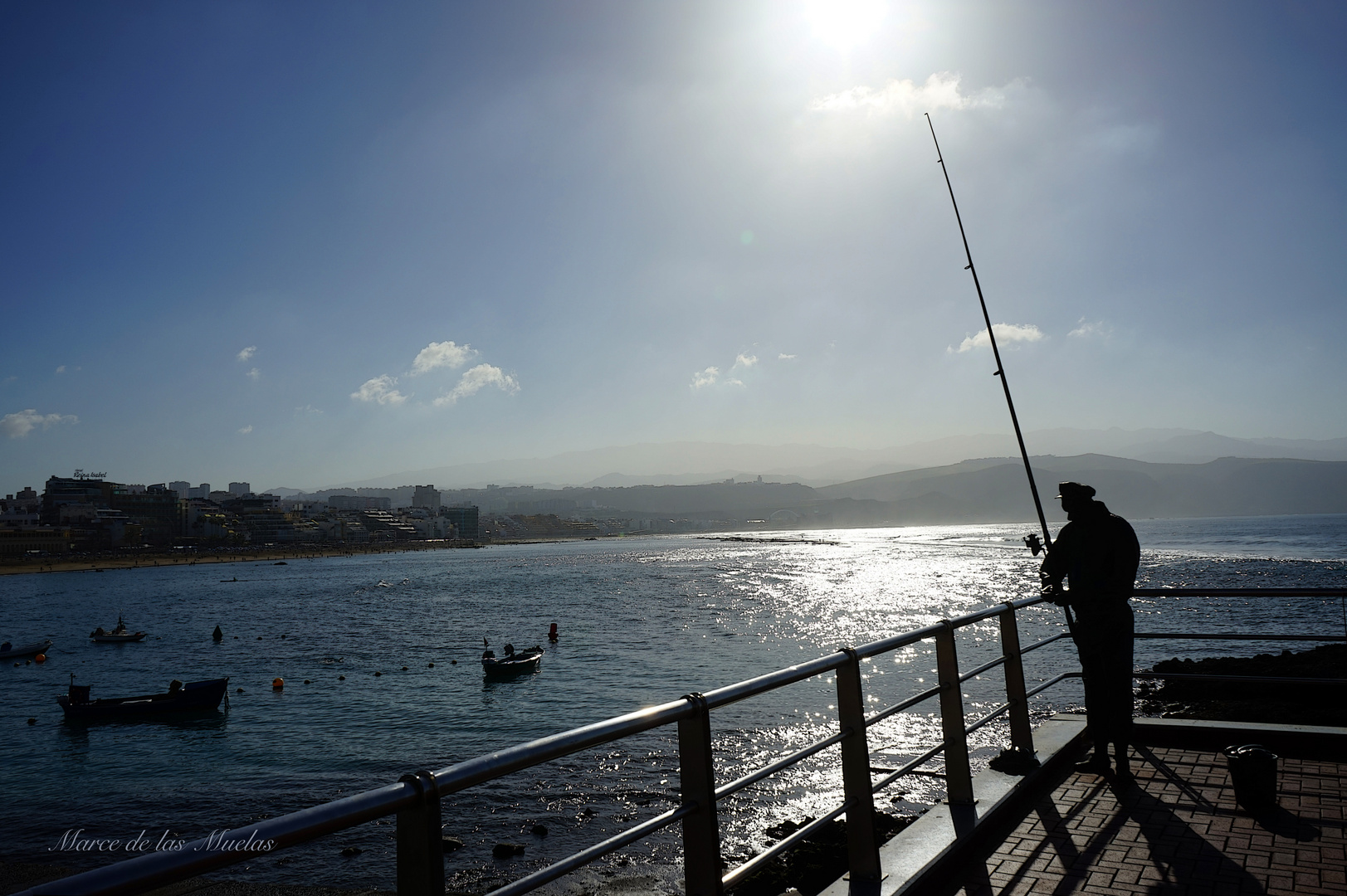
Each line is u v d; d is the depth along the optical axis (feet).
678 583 328.29
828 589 270.26
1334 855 14.64
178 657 184.55
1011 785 17.98
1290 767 19.72
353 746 94.22
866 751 13.70
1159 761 20.66
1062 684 99.45
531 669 135.85
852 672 13.55
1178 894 13.44
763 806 63.41
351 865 55.57
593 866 53.57
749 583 310.04
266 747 95.71
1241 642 128.47
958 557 462.19
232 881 36.86
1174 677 20.57
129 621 283.38
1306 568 293.23
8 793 80.74
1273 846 15.14
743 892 42.91
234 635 223.92
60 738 106.63
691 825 9.91
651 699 112.78
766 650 147.02
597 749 81.92
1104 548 19.36
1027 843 15.76
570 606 255.50
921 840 14.89
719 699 10.17
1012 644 19.77
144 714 116.57
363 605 303.07
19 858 63.16
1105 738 19.63
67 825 70.69
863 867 13.48
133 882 4.72
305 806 73.82
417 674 142.72
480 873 53.72
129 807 75.20
